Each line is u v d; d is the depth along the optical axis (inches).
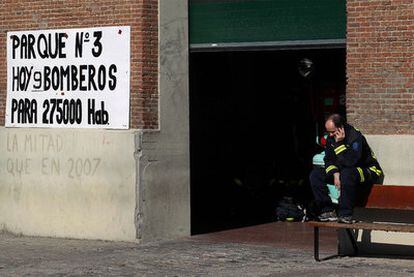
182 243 607.2
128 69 614.9
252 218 729.0
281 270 505.0
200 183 762.2
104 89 624.1
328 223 522.9
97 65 626.8
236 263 529.7
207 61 754.2
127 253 572.1
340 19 577.9
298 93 757.3
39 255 573.6
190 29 634.8
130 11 613.6
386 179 538.6
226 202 766.5
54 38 645.9
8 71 668.7
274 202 761.0
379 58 541.6
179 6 629.0
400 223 538.9
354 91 550.3
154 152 616.1
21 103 662.5
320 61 741.3
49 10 647.8
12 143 667.4
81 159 634.2
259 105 769.6
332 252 564.4
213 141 763.4
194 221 710.5
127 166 613.3
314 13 586.6
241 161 769.6
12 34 665.6
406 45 533.3
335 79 739.4
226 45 622.2
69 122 639.8
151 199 615.2
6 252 588.1
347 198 521.3
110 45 621.6
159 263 533.6
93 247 600.7
